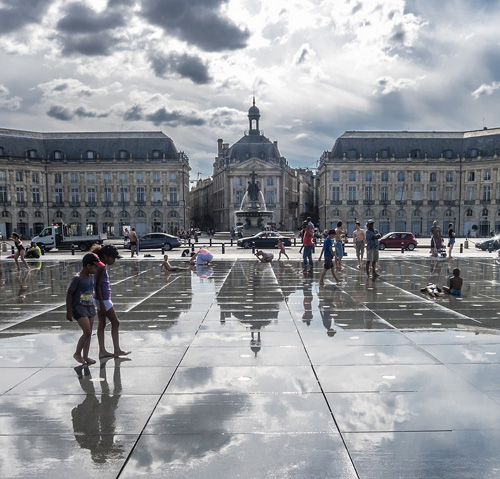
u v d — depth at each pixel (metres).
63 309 14.12
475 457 5.37
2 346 9.90
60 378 7.95
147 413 6.54
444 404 6.75
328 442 5.70
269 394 7.16
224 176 119.38
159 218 105.25
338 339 10.22
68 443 5.74
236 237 72.38
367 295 16.25
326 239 18.94
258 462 5.29
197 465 5.24
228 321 12.12
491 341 10.02
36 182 101.38
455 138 105.50
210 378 7.86
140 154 104.44
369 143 105.81
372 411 6.54
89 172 103.81
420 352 9.23
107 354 9.08
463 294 16.44
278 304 14.55
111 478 5.00
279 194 117.50
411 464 5.23
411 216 104.56
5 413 6.58
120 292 17.38
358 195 105.31
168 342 10.07
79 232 103.56
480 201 101.19
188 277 22.27
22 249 27.34
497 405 6.72
